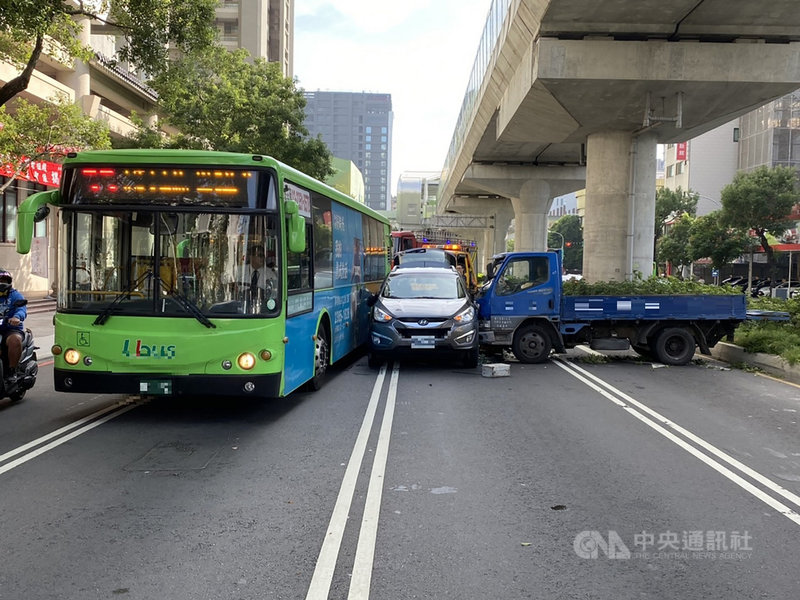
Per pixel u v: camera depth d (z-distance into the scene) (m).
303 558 3.90
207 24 11.32
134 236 6.86
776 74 17.11
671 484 5.36
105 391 6.86
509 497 5.02
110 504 4.81
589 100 18.55
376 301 11.96
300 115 24.19
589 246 21.56
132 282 6.87
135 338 6.79
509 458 6.09
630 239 20.92
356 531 4.32
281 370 7.10
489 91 26.34
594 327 12.44
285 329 7.18
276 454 6.16
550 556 3.96
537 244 44.59
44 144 13.43
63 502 4.85
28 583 3.57
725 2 15.56
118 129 28.59
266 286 6.95
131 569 3.74
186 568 3.75
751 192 42.59
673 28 16.92
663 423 7.55
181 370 6.81
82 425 7.28
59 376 6.93
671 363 12.30
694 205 61.88
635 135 20.95
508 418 7.76
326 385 9.91
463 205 63.66
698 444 6.64
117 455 6.10
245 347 6.82
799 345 12.06
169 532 4.29
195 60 22.23
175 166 6.89
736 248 44.09
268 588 3.52
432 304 11.34
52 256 25.86
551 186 45.44
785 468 5.83
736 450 6.42
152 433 6.93
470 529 4.37
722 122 20.84
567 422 7.58
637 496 5.06
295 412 8.00
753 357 12.34
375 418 7.70
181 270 6.87
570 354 13.84
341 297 10.86
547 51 17.02
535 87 18.00
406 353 11.00
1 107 12.11
